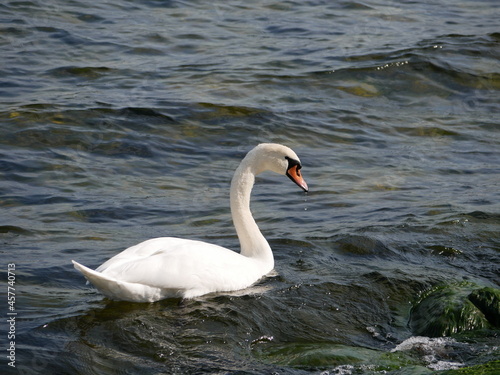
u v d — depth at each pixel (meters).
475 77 22.09
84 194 14.24
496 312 9.77
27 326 9.10
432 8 29.73
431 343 9.28
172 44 23.86
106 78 20.64
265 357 8.75
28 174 14.93
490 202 14.35
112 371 8.27
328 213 13.83
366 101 20.52
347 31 25.92
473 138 18.56
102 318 9.41
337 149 17.53
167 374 8.24
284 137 17.89
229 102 19.27
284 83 20.98
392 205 14.23
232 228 13.10
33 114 17.48
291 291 10.44
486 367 8.00
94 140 16.77
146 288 9.62
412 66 22.33
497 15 28.69
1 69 20.55
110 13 26.31
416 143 18.14
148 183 15.08
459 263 11.69
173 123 17.92
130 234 12.62
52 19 24.91
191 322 9.41
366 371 8.38
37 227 12.59
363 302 10.27
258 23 26.64
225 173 15.84
